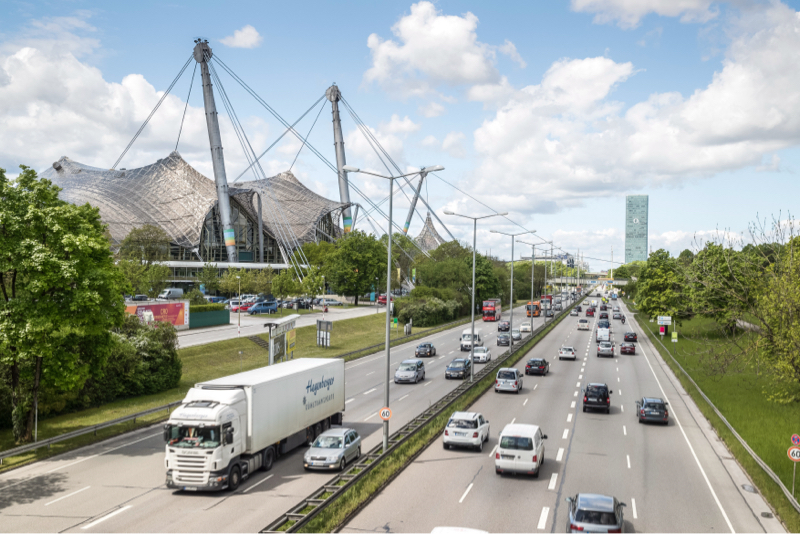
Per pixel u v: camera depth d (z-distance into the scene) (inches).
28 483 999.0
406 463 1105.4
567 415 1576.0
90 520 819.4
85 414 1561.3
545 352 3053.6
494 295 5989.2
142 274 4060.0
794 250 1385.3
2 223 1227.9
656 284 3880.4
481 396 1846.7
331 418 1384.1
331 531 762.2
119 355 1758.1
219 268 6668.3
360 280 5472.4
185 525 797.9
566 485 986.1
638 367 2559.1
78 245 1250.6
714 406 1600.6
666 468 1097.4
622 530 724.0
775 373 1514.5
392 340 3341.5
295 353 2783.0
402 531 776.3
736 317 1721.2
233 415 973.8
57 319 1240.2
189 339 2677.2
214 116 7101.4
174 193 7524.6
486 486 976.3
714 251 2918.3
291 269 5364.2
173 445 930.7
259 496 925.2
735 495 949.8
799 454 923.4
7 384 1424.7
